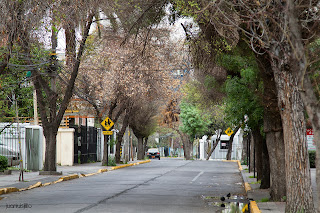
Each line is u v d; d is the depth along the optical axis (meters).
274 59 12.86
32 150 35.16
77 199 18.06
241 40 17.83
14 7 19.55
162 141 138.50
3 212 14.46
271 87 16.75
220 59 21.33
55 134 32.00
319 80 12.95
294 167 13.00
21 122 39.50
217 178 31.70
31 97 42.56
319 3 11.75
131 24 20.44
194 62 21.56
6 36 19.75
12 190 21.41
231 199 19.02
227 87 21.88
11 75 30.27
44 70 31.19
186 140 85.38
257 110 21.22
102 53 42.44
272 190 17.41
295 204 12.95
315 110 9.19
